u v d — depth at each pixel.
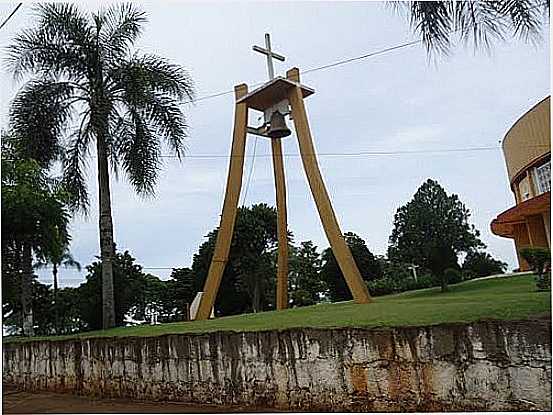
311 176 14.74
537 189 23.98
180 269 31.98
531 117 23.95
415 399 7.19
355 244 30.23
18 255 17.70
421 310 8.58
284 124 16.42
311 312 11.67
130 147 15.18
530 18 7.30
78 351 12.10
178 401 9.80
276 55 16.45
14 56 14.99
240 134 16.20
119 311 23.22
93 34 15.48
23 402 11.59
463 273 24.44
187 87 15.59
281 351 8.50
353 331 7.80
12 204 15.45
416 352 7.25
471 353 6.87
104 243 15.19
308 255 32.38
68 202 15.79
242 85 16.47
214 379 9.31
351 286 13.68
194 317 15.67
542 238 23.05
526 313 6.96
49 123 14.69
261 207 29.27
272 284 28.69
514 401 6.54
